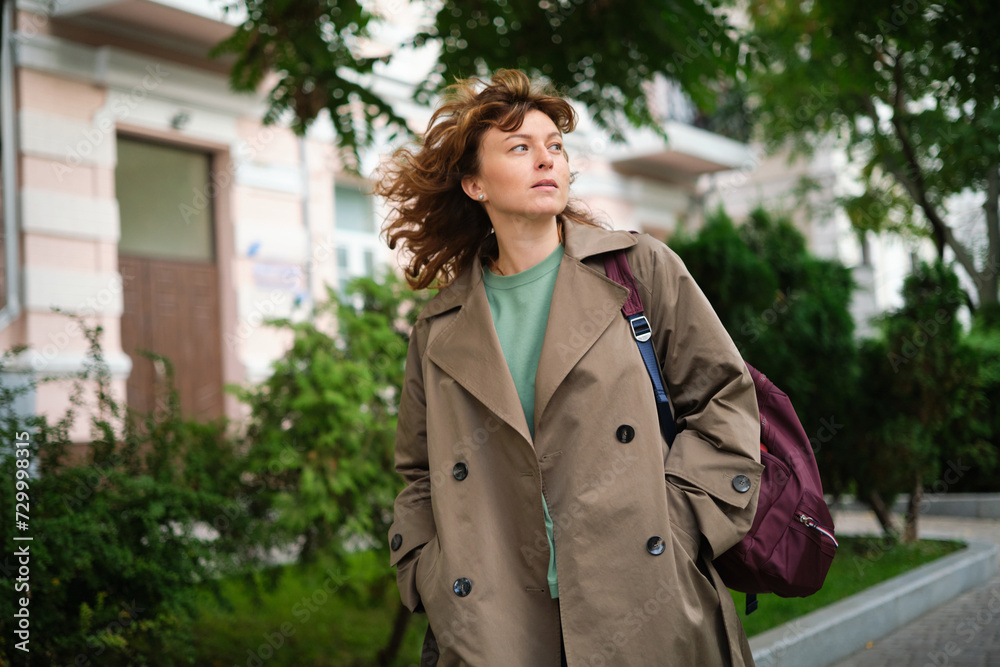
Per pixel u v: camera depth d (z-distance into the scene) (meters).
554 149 1.84
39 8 7.86
